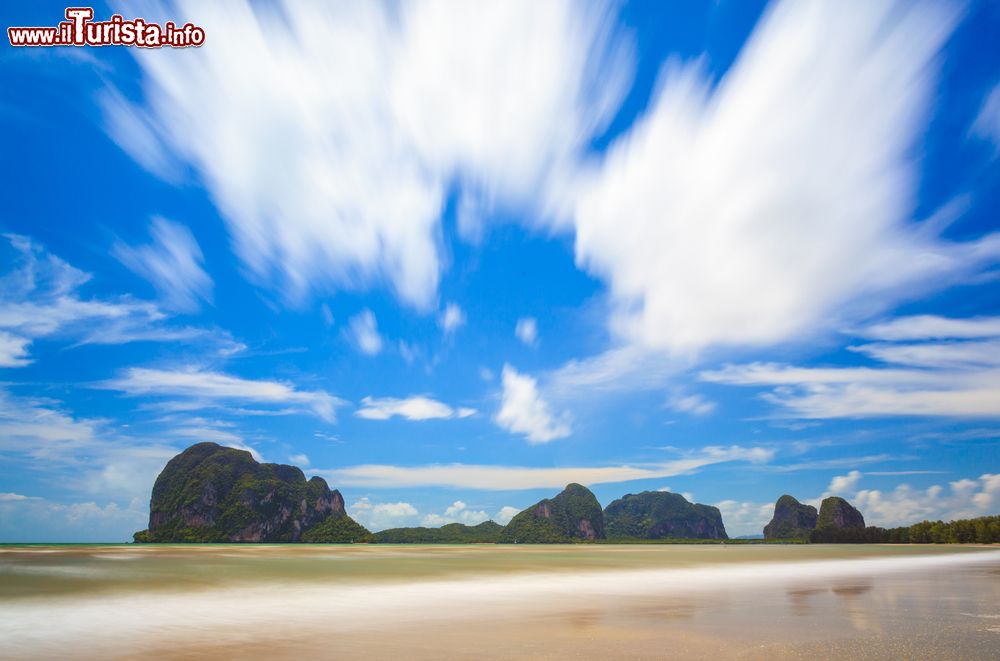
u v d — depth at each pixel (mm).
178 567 44969
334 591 26906
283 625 16828
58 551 90250
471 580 33562
